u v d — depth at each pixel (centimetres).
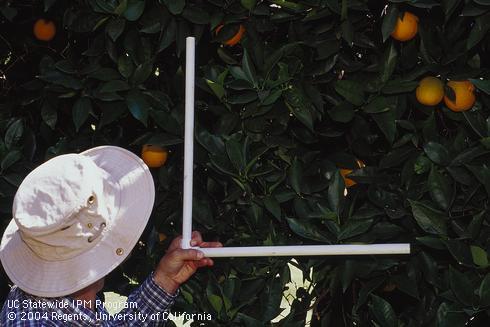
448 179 260
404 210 264
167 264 247
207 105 283
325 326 296
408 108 282
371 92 266
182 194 285
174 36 271
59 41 306
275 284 273
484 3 241
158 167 292
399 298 296
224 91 268
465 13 246
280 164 281
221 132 270
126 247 220
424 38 263
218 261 278
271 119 274
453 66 265
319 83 273
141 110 271
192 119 244
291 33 270
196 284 277
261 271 274
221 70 277
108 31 264
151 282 251
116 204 223
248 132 272
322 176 275
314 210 267
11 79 309
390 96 267
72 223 210
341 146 287
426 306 272
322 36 267
